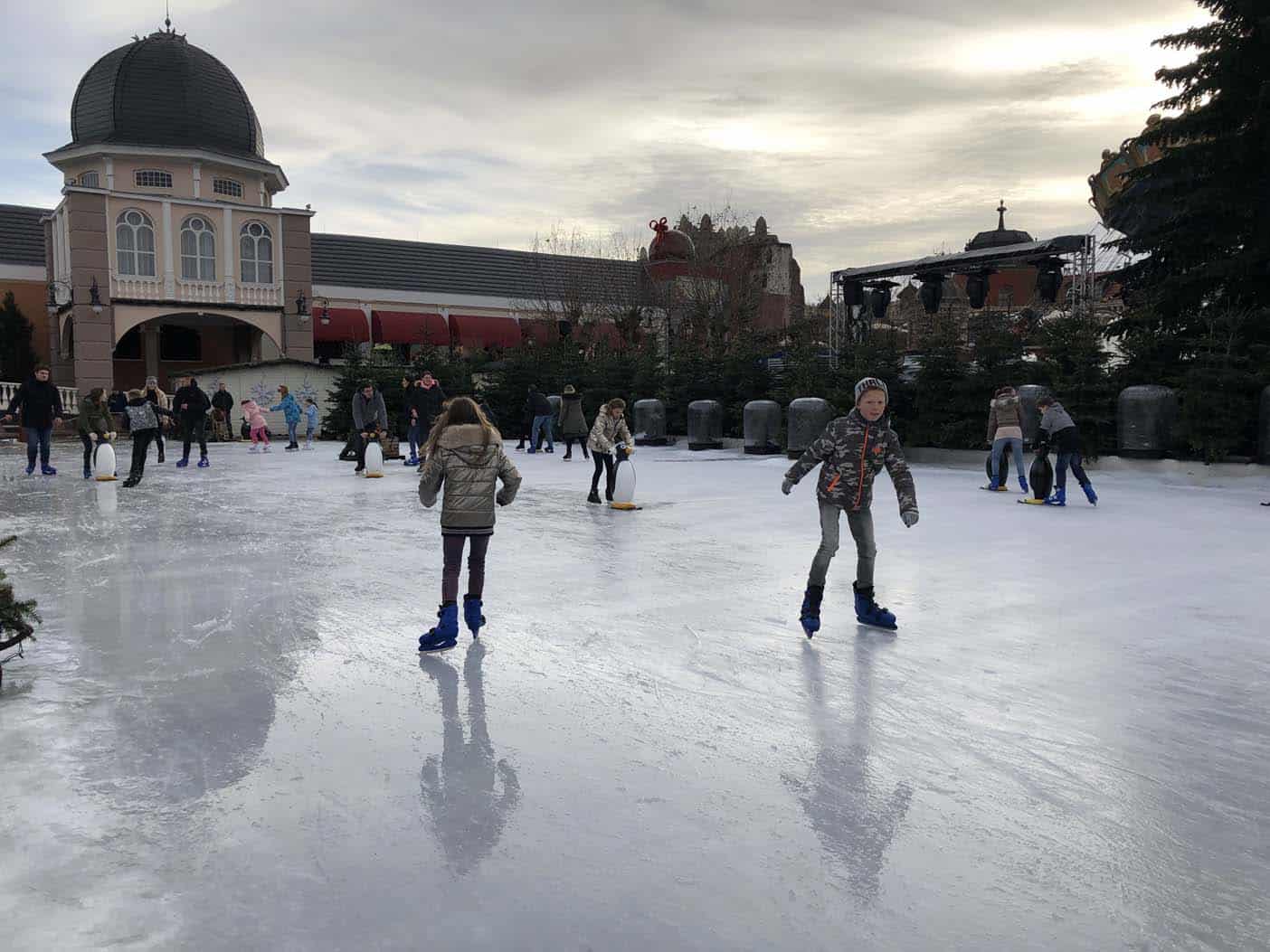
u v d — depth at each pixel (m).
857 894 2.84
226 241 38.09
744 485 15.34
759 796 3.56
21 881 2.87
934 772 3.81
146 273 36.78
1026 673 5.20
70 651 5.56
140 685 4.89
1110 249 21.72
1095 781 3.73
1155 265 19.55
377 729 4.27
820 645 5.77
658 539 9.84
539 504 12.95
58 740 4.10
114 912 2.69
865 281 27.83
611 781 3.68
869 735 4.23
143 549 9.23
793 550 9.17
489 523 5.77
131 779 3.67
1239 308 17.09
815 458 6.01
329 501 13.45
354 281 46.72
